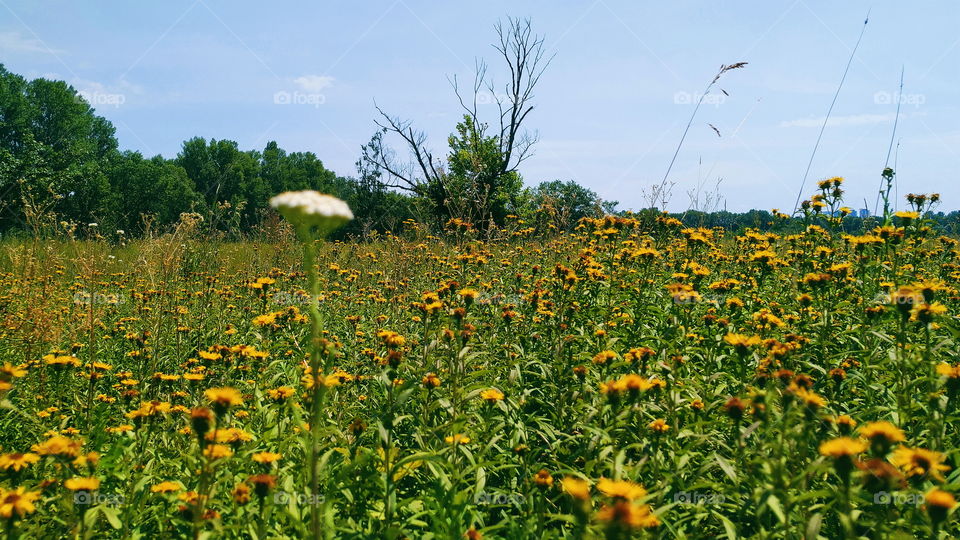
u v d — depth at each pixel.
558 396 4.21
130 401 4.22
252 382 4.59
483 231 10.95
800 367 4.14
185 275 8.64
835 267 4.78
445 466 2.87
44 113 51.88
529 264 8.39
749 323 4.55
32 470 3.31
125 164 59.00
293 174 92.81
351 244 11.25
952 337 4.27
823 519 2.98
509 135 27.45
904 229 5.20
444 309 4.62
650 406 3.41
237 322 6.85
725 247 8.91
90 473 2.81
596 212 9.97
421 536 2.84
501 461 3.16
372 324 6.55
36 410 4.31
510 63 27.17
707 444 3.55
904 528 2.53
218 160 80.06
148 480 3.08
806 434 2.62
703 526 3.04
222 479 3.09
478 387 3.77
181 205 59.62
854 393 4.12
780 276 6.50
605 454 2.92
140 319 6.37
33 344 4.95
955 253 6.73
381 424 2.92
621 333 5.12
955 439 3.47
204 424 2.49
